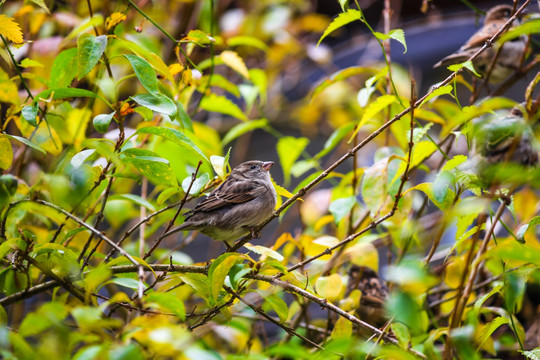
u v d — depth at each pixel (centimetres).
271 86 1582
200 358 464
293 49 1507
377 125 988
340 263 930
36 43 1010
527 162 731
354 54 1848
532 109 696
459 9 1714
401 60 1728
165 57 1260
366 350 679
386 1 1073
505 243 664
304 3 1609
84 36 710
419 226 925
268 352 595
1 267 827
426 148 775
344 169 1752
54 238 732
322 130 1753
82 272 700
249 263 763
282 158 1077
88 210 873
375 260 889
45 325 503
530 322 986
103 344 477
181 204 717
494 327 694
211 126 1616
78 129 859
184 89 968
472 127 747
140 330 489
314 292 794
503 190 684
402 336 675
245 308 970
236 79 1520
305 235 924
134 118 1219
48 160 955
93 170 737
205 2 1306
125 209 1044
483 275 971
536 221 689
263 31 1473
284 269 707
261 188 1019
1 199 666
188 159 991
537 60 1035
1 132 785
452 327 632
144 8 1236
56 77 760
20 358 522
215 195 991
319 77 1888
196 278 684
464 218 738
